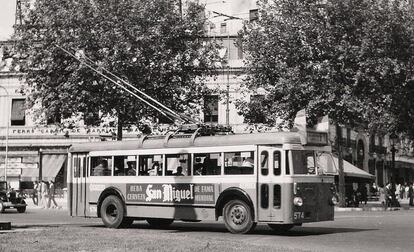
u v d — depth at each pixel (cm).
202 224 2122
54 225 1969
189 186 1723
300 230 1798
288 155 1569
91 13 2909
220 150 1675
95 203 1931
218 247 1155
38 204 4150
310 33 3375
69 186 2011
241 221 1620
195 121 1908
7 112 5122
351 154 5269
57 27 2919
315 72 3294
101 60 2877
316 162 1645
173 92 3092
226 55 4750
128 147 1878
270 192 1570
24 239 1299
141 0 3022
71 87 2859
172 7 3105
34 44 2966
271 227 1783
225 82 4669
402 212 3136
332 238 1518
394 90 3550
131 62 2886
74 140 4978
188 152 1739
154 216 1794
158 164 1805
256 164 1602
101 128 4869
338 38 3359
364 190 4300
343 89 3256
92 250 1098
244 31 3619
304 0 3428
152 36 2967
